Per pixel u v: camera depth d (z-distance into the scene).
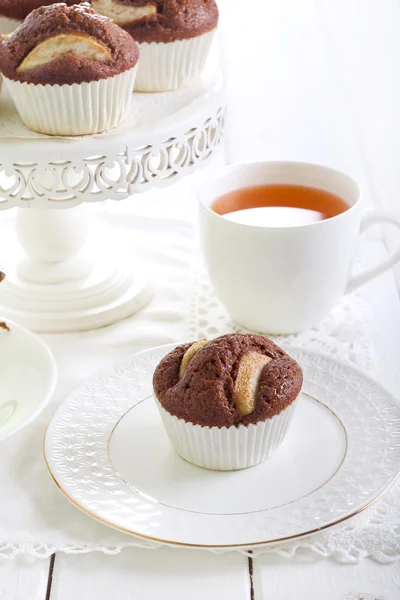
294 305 0.94
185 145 0.93
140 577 0.79
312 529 0.79
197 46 0.97
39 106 0.90
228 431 0.82
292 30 1.59
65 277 1.00
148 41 0.95
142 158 0.92
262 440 0.83
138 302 0.99
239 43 1.54
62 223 0.99
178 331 0.97
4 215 1.12
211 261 0.94
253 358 0.83
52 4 0.93
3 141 0.90
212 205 0.96
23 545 0.80
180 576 0.79
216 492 0.82
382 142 1.25
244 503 0.81
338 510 0.80
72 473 0.83
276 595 0.78
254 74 1.42
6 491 0.84
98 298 0.99
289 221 0.94
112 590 0.78
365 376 0.89
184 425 0.82
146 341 0.96
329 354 0.93
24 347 0.90
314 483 0.82
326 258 0.92
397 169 1.20
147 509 0.81
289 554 0.79
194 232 1.10
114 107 0.91
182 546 0.78
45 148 0.90
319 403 0.88
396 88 1.37
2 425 0.85
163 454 0.85
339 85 1.38
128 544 0.80
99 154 0.90
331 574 0.79
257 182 0.98
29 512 0.82
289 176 0.98
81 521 0.82
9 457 0.86
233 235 0.92
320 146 1.22
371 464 0.83
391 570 0.79
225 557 0.80
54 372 0.87
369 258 1.05
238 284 0.94
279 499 0.81
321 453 0.84
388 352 0.95
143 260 1.06
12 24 0.98
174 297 1.01
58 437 0.85
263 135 1.25
